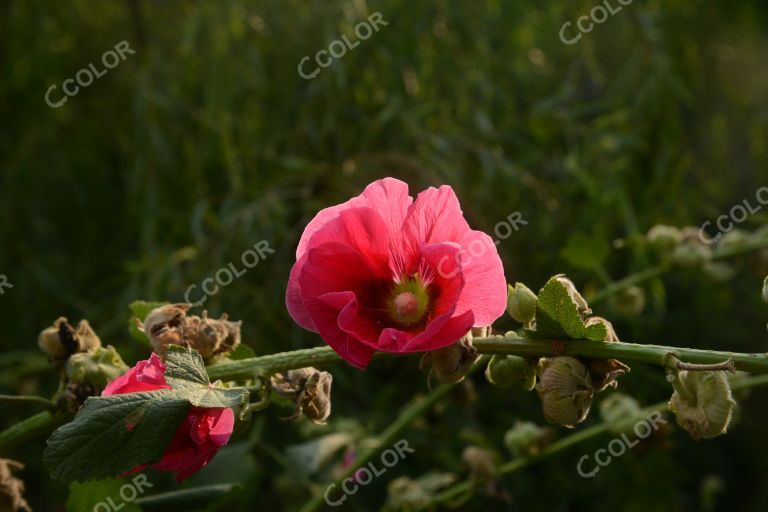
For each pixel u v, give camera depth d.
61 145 1.87
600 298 1.20
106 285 1.64
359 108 1.71
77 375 0.89
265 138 1.70
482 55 1.75
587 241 1.20
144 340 0.97
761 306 2.05
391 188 0.84
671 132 1.77
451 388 1.13
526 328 0.87
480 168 1.72
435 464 1.62
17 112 1.89
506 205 1.73
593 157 1.71
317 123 1.71
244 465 1.23
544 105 1.71
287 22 1.72
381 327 0.84
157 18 1.80
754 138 2.16
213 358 0.90
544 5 1.87
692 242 1.20
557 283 0.84
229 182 1.72
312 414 0.86
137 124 1.65
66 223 1.88
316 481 1.31
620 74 1.84
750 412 2.26
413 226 0.84
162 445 0.82
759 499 2.09
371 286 0.84
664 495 1.70
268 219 1.55
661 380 1.36
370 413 1.61
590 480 1.72
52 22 1.83
